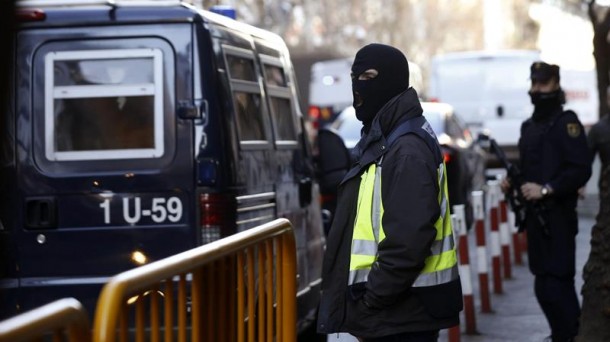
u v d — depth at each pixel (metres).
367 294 8.10
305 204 15.45
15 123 12.49
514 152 41.25
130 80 12.41
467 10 152.00
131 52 12.40
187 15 12.34
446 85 41.78
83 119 12.45
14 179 12.48
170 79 12.34
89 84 12.46
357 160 8.44
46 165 12.48
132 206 12.41
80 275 12.47
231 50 13.06
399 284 7.95
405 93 8.36
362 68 8.40
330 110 51.12
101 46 12.44
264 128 13.97
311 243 15.61
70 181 12.44
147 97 12.40
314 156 16.17
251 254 8.59
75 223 12.45
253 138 13.52
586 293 10.08
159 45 12.37
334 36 99.56
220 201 12.32
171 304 6.86
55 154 12.48
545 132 13.23
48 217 12.47
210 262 7.54
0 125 5.76
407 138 8.13
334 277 8.50
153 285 6.53
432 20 138.62
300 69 59.16
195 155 12.31
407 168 8.00
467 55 41.56
